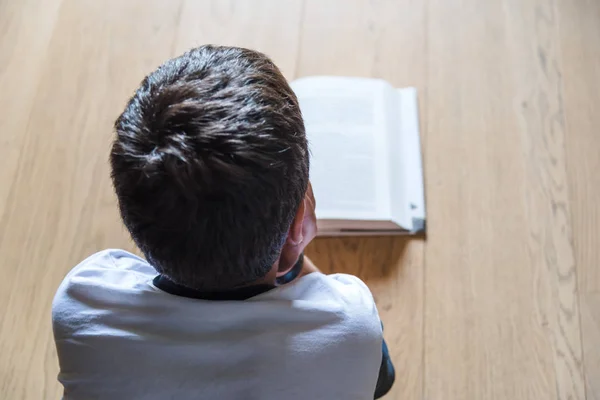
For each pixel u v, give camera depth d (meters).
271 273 0.51
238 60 0.47
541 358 0.94
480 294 0.98
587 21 1.17
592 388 0.92
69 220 1.03
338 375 0.50
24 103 1.11
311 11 1.18
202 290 0.48
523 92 1.12
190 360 0.48
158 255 0.45
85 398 0.50
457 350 0.95
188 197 0.41
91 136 1.09
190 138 0.41
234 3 1.18
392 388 0.93
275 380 0.48
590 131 1.08
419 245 1.01
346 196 1.00
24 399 0.92
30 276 0.99
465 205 1.04
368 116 1.06
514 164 1.06
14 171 1.06
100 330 0.49
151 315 0.48
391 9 1.18
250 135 0.42
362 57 1.15
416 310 0.97
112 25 1.17
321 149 1.02
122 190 0.43
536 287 0.98
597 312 0.96
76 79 1.13
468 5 1.18
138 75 1.14
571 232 1.01
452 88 1.12
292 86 1.08
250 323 0.48
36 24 1.17
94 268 0.55
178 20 1.18
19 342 0.95
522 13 1.17
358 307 0.52
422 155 1.07
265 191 0.42
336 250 1.01
